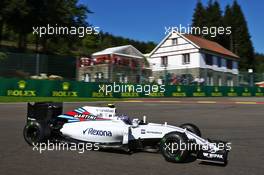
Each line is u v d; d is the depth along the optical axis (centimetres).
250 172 680
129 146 803
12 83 2417
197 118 1545
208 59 4459
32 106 892
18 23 4028
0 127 1186
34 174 630
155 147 795
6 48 4216
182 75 3441
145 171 664
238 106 2155
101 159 750
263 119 1527
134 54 4938
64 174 632
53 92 2514
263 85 3984
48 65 3059
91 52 5578
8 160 732
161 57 4675
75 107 1895
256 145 952
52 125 877
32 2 3941
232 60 4897
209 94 3309
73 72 3222
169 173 656
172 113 1720
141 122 829
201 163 736
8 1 3781
